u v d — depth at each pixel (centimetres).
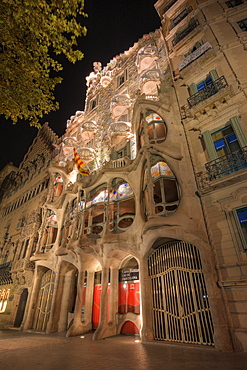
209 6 1537
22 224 2561
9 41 716
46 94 888
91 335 1215
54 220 1941
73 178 1998
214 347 757
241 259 798
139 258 1125
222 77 1148
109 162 1523
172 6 1870
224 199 916
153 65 1859
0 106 800
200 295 900
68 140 2333
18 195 3116
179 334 909
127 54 2434
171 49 1672
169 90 1441
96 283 1493
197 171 1080
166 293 1020
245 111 1025
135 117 1437
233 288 787
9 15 690
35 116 884
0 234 2967
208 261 866
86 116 2561
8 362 602
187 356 656
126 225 1395
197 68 1345
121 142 1694
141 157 1279
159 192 1227
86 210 1479
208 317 846
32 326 1667
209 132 1124
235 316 755
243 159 909
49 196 2009
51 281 1733
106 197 1433
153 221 985
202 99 1183
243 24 1300
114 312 1229
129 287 1283
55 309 1494
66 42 790
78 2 732
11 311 1959
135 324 1151
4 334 1426
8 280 2191
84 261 1427
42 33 754
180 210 991
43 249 1848
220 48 1255
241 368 508
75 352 745
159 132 1305
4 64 738
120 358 645
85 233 1413
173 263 1047
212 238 898
